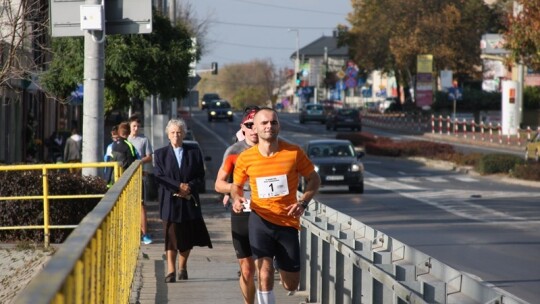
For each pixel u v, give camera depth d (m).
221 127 135.50
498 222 36.94
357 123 128.12
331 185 52.44
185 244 21.08
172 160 20.89
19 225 27.53
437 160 78.50
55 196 26.97
